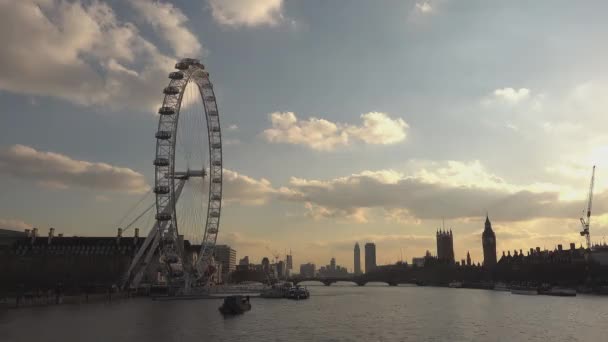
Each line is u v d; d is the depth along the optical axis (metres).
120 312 123.81
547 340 85.38
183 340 81.12
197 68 190.88
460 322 112.50
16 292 171.25
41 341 75.81
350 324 107.69
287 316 126.31
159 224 183.50
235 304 129.00
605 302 189.12
